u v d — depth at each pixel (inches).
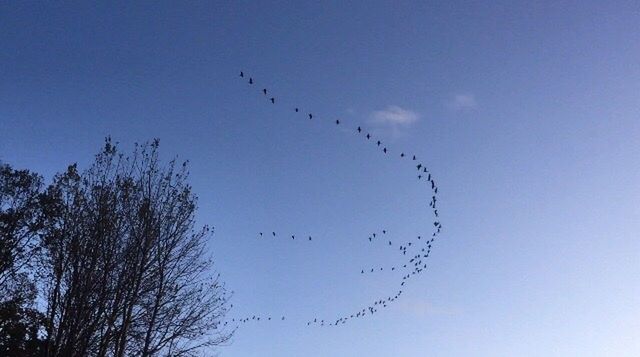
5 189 1188.5
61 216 882.8
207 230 943.7
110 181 868.6
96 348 808.9
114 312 810.2
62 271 823.7
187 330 898.7
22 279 1139.9
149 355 855.7
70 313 791.7
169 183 911.0
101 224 834.2
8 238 1151.6
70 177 930.7
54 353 780.6
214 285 952.9
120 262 833.5
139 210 869.2
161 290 874.1
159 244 872.3
